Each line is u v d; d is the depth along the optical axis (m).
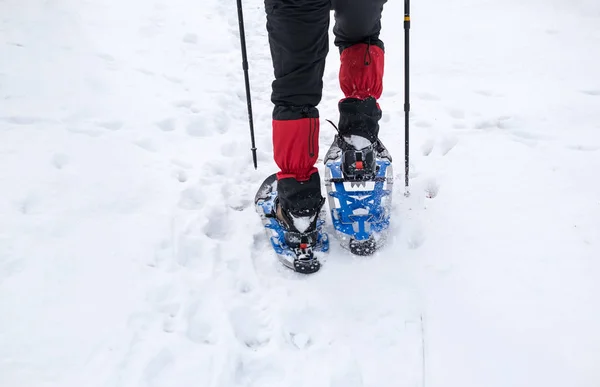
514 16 4.40
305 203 1.92
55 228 2.01
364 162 2.04
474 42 3.97
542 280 1.85
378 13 1.94
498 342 1.65
